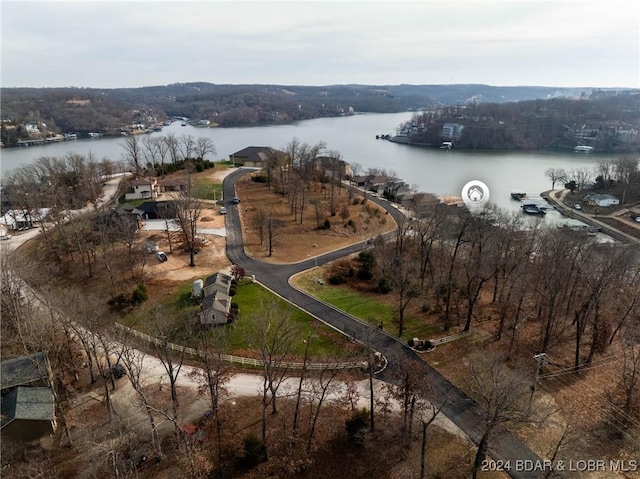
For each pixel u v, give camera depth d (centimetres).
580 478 4234
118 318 6756
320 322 6844
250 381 5562
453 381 5559
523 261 7250
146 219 11044
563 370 5778
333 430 4819
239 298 7488
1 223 11356
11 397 4791
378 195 14638
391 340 6438
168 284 7906
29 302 6112
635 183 15350
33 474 4203
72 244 8975
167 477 4219
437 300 7406
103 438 4641
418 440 4684
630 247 8031
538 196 16312
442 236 8294
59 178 13162
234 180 14500
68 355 5906
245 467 4356
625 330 6669
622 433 4753
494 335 6562
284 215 11569
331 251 9744
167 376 5612
